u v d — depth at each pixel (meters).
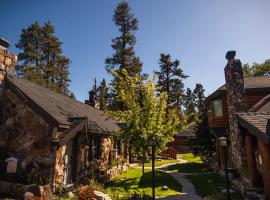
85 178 13.47
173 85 50.50
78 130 12.77
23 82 14.44
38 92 14.76
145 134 12.12
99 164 17.30
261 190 11.79
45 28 47.34
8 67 12.71
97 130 15.97
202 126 26.25
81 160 14.38
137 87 13.77
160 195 13.05
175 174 20.50
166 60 51.25
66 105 17.19
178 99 51.84
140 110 12.88
